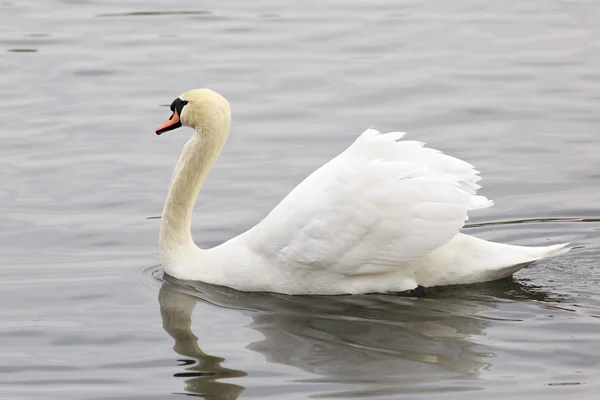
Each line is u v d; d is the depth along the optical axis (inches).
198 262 579.5
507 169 736.3
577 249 605.6
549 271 571.8
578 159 751.1
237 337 503.5
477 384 447.2
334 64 969.5
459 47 1014.4
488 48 1009.5
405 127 820.6
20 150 778.2
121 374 468.4
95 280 577.0
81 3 1184.2
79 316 531.5
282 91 901.8
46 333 511.2
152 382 459.5
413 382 451.2
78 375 468.4
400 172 534.6
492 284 554.6
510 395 436.5
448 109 858.1
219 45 1027.3
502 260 542.6
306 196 549.6
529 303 529.0
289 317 526.0
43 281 574.9
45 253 613.9
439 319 514.0
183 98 586.2
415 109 859.4
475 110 855.1
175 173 587.5
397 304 535.5
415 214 529.7
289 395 442.6
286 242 549.6
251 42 1036.5
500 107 859.4
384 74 941.8
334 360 474.9
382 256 536.4
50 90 906.7
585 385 443.2
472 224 650.2
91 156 768.3
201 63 973.8
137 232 645.9
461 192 530.0
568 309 520.4
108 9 1159.6
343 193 538.6
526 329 498.6
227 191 707.4
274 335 504.4
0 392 453.1
